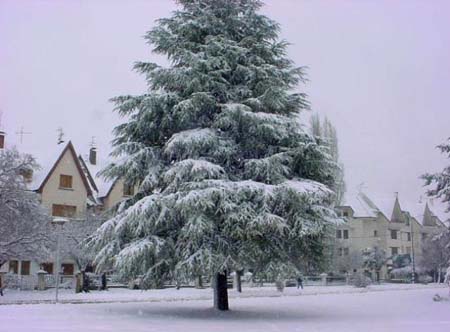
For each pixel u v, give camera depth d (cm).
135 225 1841
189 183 1756
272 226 1700
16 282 4259
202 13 2075
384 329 1498
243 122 1912
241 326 1546
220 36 2014
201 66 1942
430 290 4438
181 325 1555
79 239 3950
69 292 4012
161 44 2078
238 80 2058
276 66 2089
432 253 6894
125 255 1750
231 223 1739
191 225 1695
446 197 3250
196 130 1905
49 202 5100
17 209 3362
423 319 1825
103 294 3800
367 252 7212
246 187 1731
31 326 1449
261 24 2123
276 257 1856
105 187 5647
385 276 7538
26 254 3406
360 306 2464
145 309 2111
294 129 1981
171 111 2000
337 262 6638
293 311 2136
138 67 2069
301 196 1734
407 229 8688
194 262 1741
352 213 7819
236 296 3541
